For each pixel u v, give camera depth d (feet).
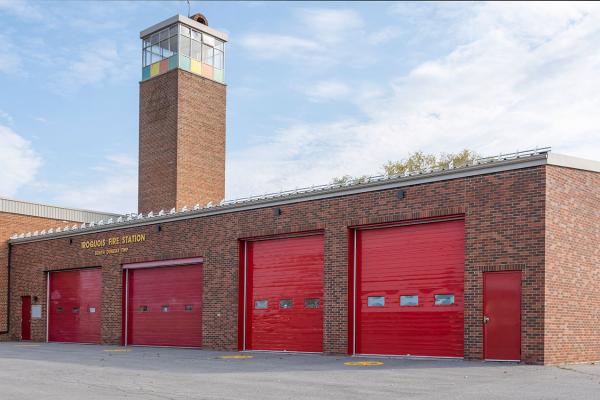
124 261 100.83
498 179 60.49
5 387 47.50
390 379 49.06
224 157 159.84
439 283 65.31
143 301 98.89
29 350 89.92
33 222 131.23
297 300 77.82
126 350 88.12
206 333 86.38
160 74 155.12
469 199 62.28
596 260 62.08
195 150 153.07
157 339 95.91
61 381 50.98
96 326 106.42
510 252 58.95
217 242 86.33
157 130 153.99
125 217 114.73
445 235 65.31
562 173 59.31
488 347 59.62
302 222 76.38
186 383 48.62
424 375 50.96
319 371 55.88
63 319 113.50
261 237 81.66
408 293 67.51
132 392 44.09
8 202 126.93
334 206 73.31
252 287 82.89
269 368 59.41
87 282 109.29
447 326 64.28
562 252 58.44
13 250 124.57
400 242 68.74
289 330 78.28
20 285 122.21
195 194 151.84
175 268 94.68
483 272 60.54
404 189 67.41
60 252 113.91
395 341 68.03
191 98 153.99
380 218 69.00
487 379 47.55
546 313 56.39
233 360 68.85
